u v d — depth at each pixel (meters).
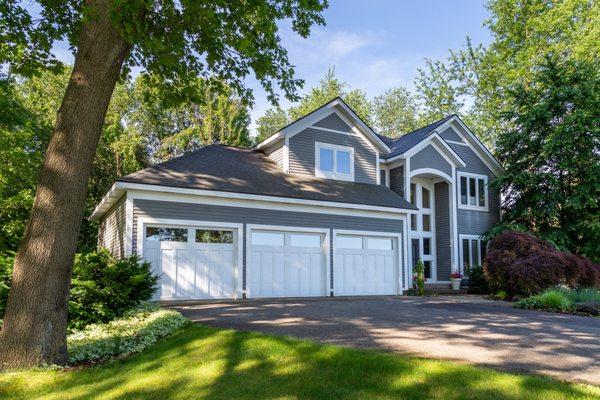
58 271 6.78
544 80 24.62
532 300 13.42
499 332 8.39
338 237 17.52
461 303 14.47
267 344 6.62
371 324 9.00
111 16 7.06
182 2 9.91
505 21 35.03
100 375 6.09
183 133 34.72
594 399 4.49
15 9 10.58
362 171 20.12
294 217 16.48
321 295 16.88
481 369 5.39
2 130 18.03
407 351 6.46
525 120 24.06
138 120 36.06
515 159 24.80
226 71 12.32
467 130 24.83
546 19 31.69
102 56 7.28
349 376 5.32
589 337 8.03
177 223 14.27
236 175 16.61
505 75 34.59
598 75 24.19
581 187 22.38
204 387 5.34
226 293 14.96
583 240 23.17
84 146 7.06
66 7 10.76
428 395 4.73
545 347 7.05
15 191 19.88
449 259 23.36
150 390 5.42
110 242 16.77
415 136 24.41
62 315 6.84
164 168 15.45
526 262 16.30
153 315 9.86
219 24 10.01
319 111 19.02
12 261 9.00
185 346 7.01
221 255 15.03
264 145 19.67
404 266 19.05
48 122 25.17
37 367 6.40
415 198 23.84
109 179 27.58
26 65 11.39
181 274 14.24
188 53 11.85
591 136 22.45
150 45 8.63
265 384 5.28
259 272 15.64
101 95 7.25
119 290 9.80
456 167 24.14
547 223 23.88
